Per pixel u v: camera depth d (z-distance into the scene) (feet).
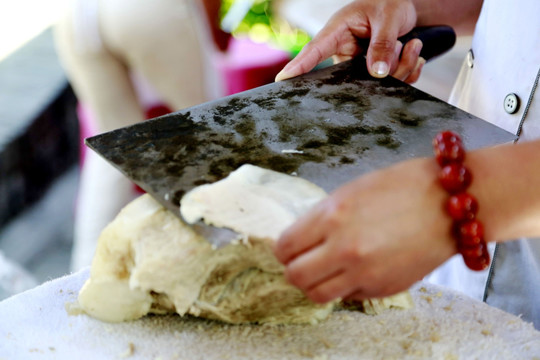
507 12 2.52
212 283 2.15
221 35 5.31
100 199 4.39
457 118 2.39
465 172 1.84
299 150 2.24
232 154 2.22
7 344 2.13
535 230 1.87
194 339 2.18
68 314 2.24
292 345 2.16
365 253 1.81
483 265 1.88
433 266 1.88
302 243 1.86
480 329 2.21
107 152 2.20
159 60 3.93
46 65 6.51
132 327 2.21
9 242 5.67
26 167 5.92
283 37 6.13
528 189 1.84
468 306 2.29
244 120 2.35
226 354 2.13
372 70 2.58
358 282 1.85
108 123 4.19
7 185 5.66
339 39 2.76
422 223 1.84
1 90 6.11
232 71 5.06
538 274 2.46
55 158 6.50
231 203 2.08
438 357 2.12
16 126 5.66
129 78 4.09
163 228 2.12
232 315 2.20
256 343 2.17
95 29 3.80
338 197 1.85
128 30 3.76
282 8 5.86
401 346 2.16
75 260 4.82
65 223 6.01
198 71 4.10
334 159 2.22
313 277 1.85
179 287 2.12
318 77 2.59
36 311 2.24
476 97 2.69
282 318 2.22
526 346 2.16
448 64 4.45
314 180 2.15
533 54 2.43
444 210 1.84
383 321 2.24
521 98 2.48
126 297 2.18
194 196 2.09
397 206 1.83
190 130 2.29
